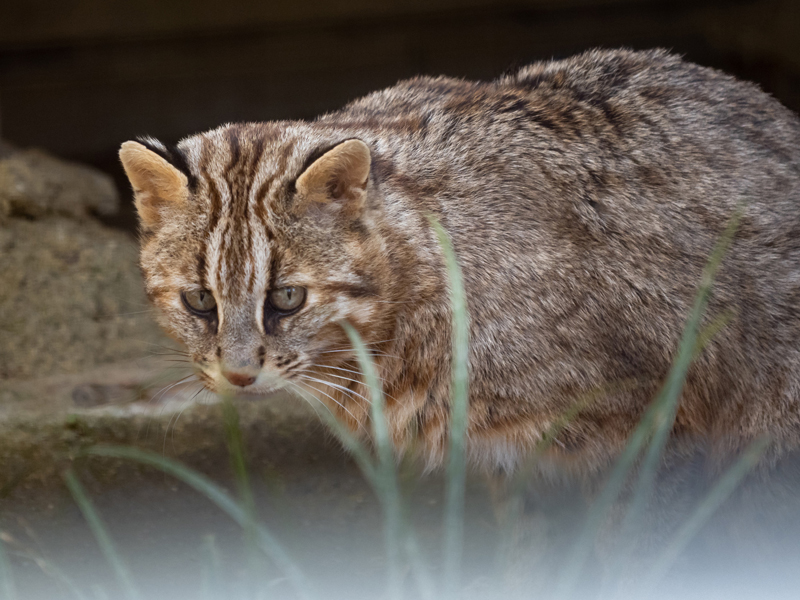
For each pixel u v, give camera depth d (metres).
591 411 5.83
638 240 5.91
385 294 5.63
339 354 5.78
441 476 7.75
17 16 15.62
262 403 8.08
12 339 9.19
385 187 5.70
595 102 6.25
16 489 7.30
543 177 5.92
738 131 6.29
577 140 6.05
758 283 6.00
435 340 5.83
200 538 6.94
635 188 5.98
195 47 16.39
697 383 5.97
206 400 8.08
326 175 5.32
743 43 16.80
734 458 6.21
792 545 6.20
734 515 6.23
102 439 7.77
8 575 5.76
